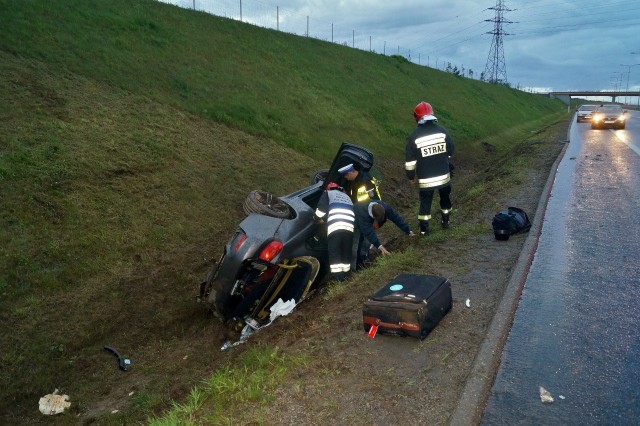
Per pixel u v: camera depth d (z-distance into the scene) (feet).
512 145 102.99
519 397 11.04
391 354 12.86
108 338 19.98
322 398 11.23
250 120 49.32
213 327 20.85
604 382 11.43
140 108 40.27
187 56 58.80
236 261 19.22
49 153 28.89
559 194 30.76
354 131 63.41
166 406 14.55
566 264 18.79
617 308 14.99
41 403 16.37
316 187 25.80
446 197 23.98
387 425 10.16
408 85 111.34
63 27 48.19
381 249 20.67
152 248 26.09
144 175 31.48
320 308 16.93
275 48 82.89
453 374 11.81
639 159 44.50
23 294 20.42
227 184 35.50
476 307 15.16
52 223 24.41
